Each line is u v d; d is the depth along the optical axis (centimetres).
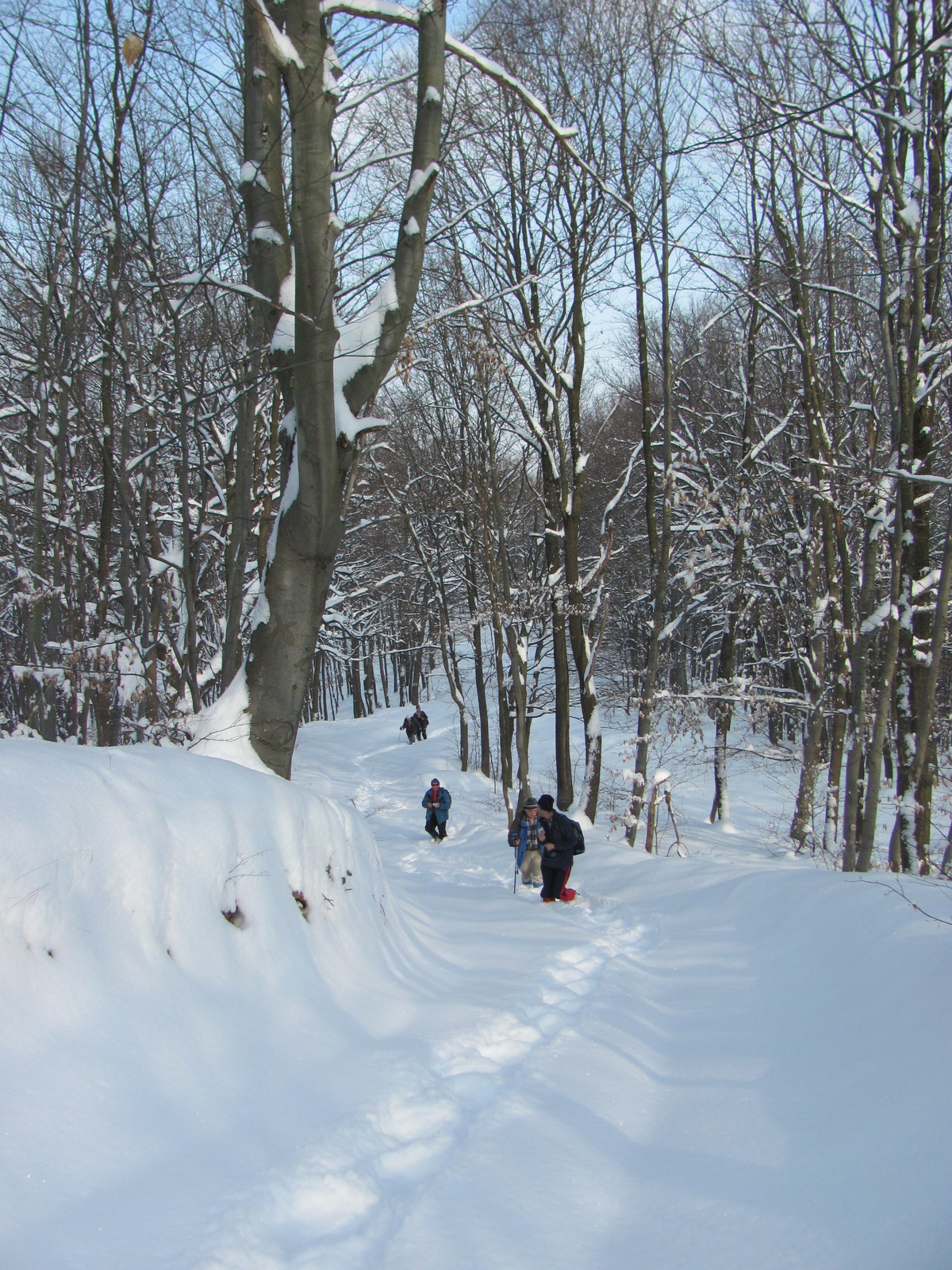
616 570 2678
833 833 1594
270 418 1022
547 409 1564
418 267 586
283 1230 248
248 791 444
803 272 1377
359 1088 343
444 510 2128
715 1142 337
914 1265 235
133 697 634
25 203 739
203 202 738
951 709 1340
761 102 1080
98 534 977
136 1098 275
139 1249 218
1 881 278
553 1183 303
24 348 747
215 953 370
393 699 5859
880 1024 399
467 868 1281
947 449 1263
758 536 1831
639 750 1388
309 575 582
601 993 536
